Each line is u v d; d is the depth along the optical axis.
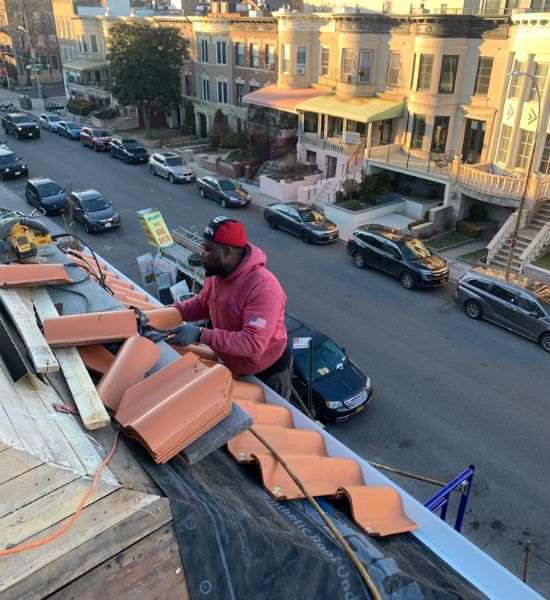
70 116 53.56
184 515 2.33
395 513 3.44
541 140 22.31
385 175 27.14
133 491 2.38
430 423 12.75
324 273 21.06
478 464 11.54
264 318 3.69
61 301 4.08
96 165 37.09
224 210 28.33
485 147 25.27
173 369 3.23
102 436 2.77
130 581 2.09
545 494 10.80
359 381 12.83
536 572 9.20
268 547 2.40
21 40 70.62
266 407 3.95
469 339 16.45
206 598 2.16
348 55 29.09
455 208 24.53
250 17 34.84
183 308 4.36
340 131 30.88
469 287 17.55
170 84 41.22
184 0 56.84
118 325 3.58
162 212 27.89
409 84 27.41
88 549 2.09
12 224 4.62
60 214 26.38
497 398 13.70
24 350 3.29
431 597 2.69
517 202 22.02
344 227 25.00
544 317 15.74
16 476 2.28
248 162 34.16
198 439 2.86
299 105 30.75
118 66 40.44
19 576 1.95
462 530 9.97
